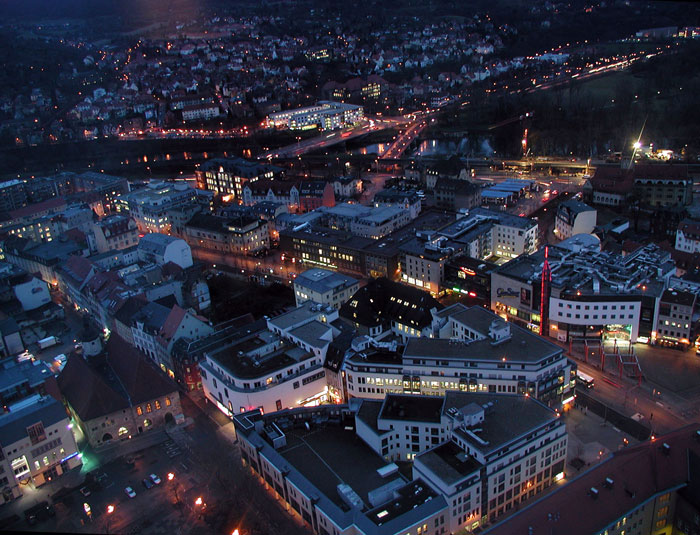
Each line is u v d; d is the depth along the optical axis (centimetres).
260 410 19588
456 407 17000
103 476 18738
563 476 17250
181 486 18050
